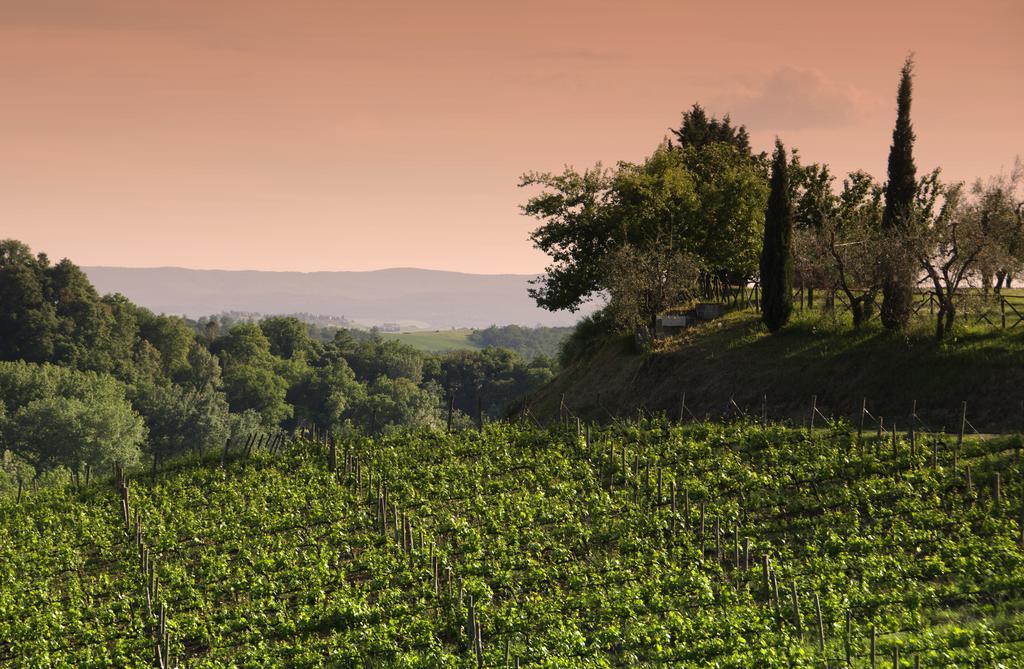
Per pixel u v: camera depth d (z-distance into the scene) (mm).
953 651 24047
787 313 60312
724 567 33750
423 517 42844
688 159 80000
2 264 189500
